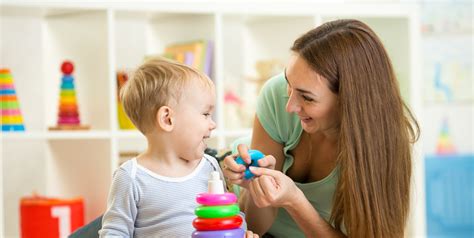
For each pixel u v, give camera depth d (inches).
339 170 74.8
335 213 75.5
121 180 66.5
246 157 68.8
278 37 143.4
